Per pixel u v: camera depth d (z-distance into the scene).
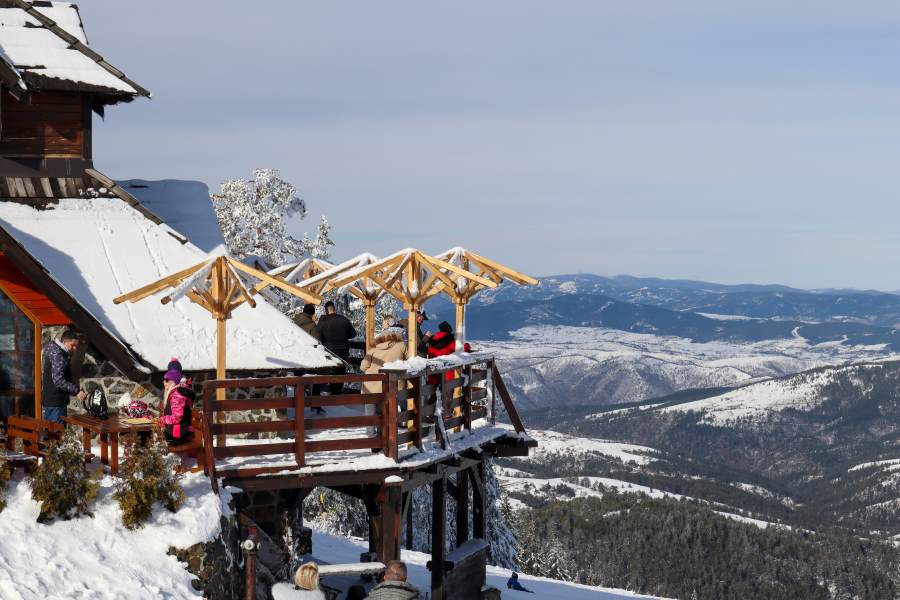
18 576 10.32
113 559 11.23
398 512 14.48
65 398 13.91
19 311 15.04
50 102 18.39
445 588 16.78
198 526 12.09
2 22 18.95
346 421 14.23
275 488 13.68
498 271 18.58
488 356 18.42
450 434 16.75
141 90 18.91
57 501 11.48
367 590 16.98
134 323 16.19
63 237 17.42
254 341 16.98
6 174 18.06
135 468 11.90
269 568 15.27
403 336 17.53
